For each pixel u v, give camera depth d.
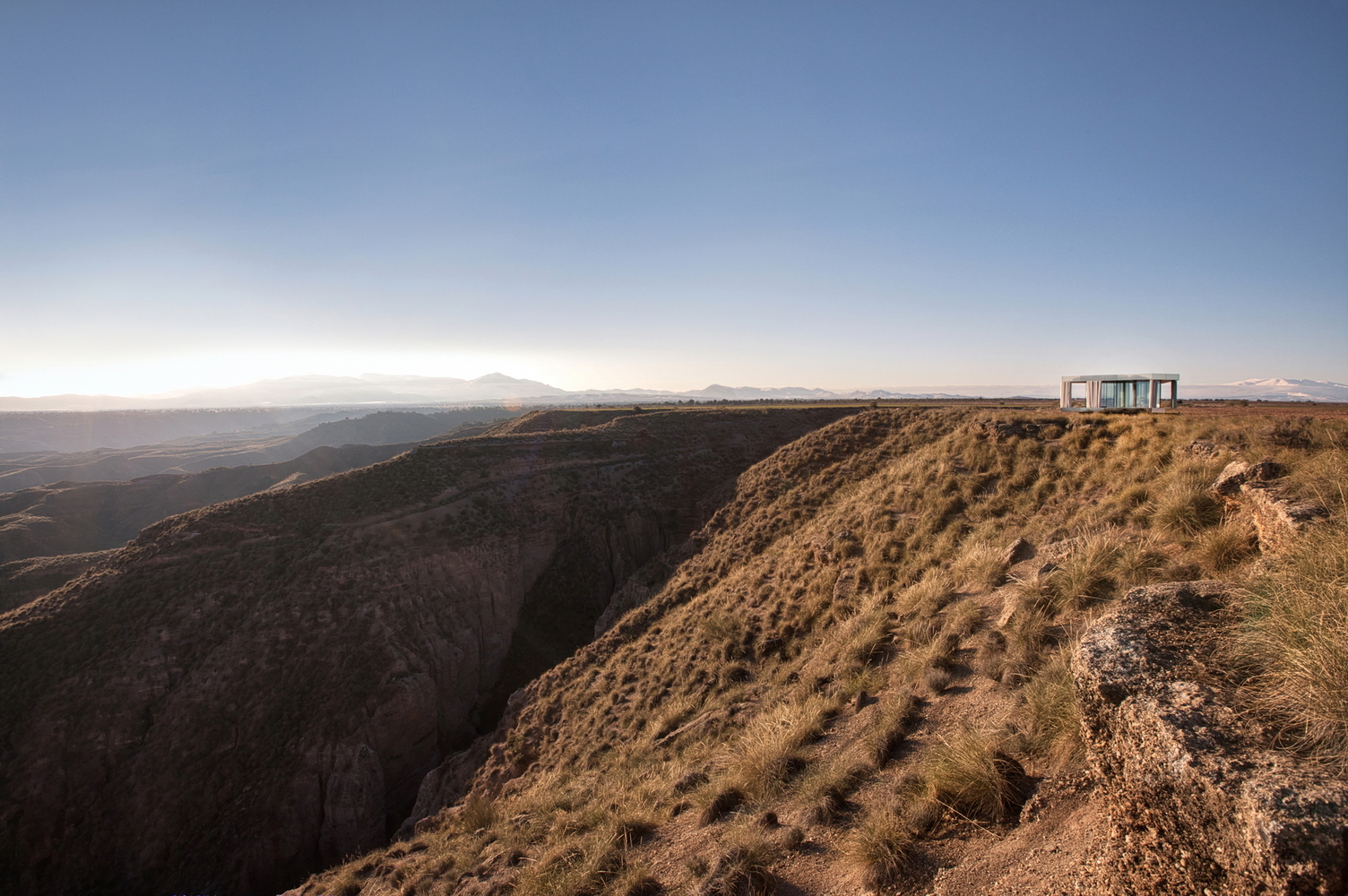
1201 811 3.12
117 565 50.28
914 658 9.71
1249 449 11.48
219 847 37.38
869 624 12.59
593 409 103.62
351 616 47.34
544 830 11.52
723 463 69.62
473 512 59.16
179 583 48.03
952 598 11.58
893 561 16.42
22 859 36.06
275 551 51.03
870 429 36.62
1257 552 7.56
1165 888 3.40
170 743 39.97
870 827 5.74
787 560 21.72
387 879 13.84
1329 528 5.17
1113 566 8.81
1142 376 27.77
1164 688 3.72
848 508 22.61
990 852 4.92
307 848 38.69
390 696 43.59
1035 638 8.06
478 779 23.92
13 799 37.09
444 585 53.38
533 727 23.53
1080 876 4.12
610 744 16.97
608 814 10.37
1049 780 5.40
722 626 19.00
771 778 8.23
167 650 43.78
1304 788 2.82
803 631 16.11
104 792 38.34
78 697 41.00
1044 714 6.02
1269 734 3.30
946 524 16.62
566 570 60.19
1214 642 4.05
